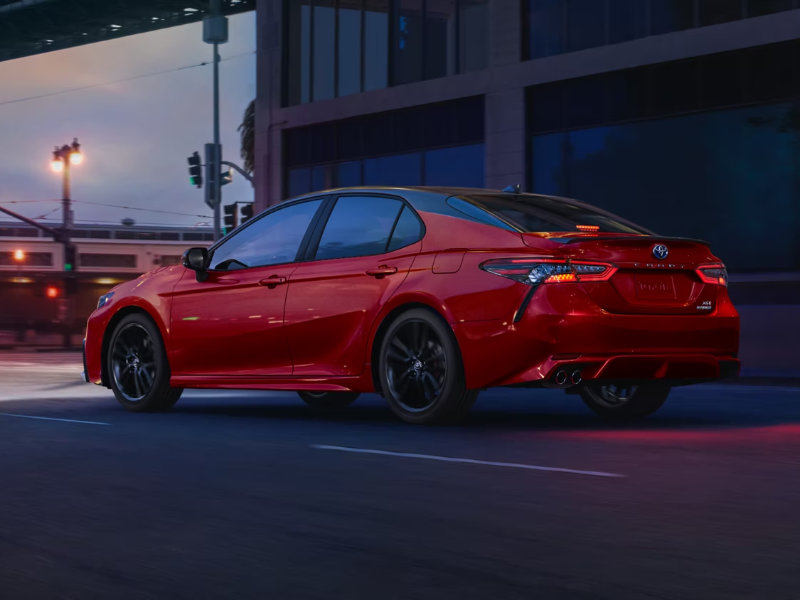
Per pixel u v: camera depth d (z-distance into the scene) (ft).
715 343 24.16
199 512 14.85
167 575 11.51
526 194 26.37
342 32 90.84
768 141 64.39
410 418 24.45
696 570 11.25
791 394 35.76
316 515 14.51
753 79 65.05
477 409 29.76
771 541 12.52
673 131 68.74
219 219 102.99
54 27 165.58
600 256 22.90
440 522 13.93
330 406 31.30
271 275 27.27
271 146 96.07
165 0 149.07
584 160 73.51
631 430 23.63
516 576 11.18
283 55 95.66
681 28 68.23
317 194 27.55
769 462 18.44
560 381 22.58
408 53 85.56
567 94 74.49
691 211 67.87
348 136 90.22
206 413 29.48
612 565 11.53
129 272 246.68
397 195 25.77
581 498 15.33
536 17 76.54
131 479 17.65
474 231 23.95
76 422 26.58
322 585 11.00
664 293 23.61
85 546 12.96
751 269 65.16
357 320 25.27
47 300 245.45
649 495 15.47
